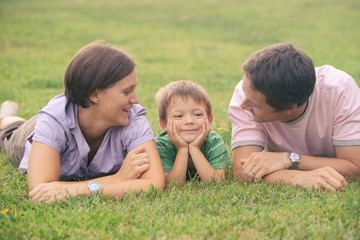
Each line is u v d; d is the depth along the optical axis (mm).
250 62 2949
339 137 3191
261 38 16188
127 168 3102
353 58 12070
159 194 2998
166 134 3660
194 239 2393
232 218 2613
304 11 21922
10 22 17938
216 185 3264
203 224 2533
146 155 3137
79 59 2996
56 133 3047
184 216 2643
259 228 2512
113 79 2951
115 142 3289
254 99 2957
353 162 3182
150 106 6328
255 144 3389
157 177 3088
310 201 2877
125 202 2828
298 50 2930
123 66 2986
